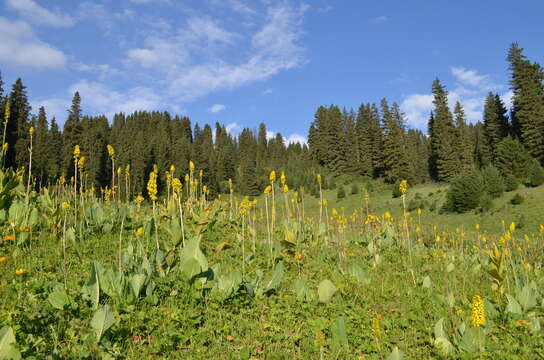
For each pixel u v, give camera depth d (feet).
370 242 29.68
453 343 12.03
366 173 234.58
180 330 11.21
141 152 203.51
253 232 24.82
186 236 23.81
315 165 281.54
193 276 14.06
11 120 117.19
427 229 48.03
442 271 23.97
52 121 173.99
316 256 24.90
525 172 142.31
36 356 8.71
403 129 232.12
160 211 30.45
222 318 12.54
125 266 16.03
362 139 242.58
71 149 150.82
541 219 90.58
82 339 9.70
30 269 15.42
